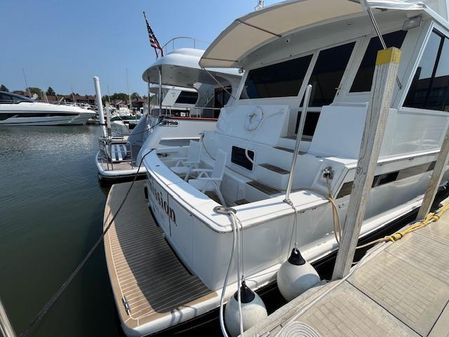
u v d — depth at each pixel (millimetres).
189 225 1915
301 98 3328
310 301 1773
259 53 3877
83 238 3848
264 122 3213
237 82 6566
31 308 2492
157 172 2605
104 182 5480
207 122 5984
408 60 2508
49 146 12062
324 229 2250
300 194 2141
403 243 2693
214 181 2889
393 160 2559
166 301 1762
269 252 1938
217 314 1782
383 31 2674
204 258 1796
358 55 2816
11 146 11867
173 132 5652
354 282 2016
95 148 11617
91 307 2486
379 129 1537
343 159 2182
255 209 1850
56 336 2170
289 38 3344
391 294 1945
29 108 19656
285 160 2674
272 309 2068
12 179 6551
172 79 7172
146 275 2037
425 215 3205
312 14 2641
